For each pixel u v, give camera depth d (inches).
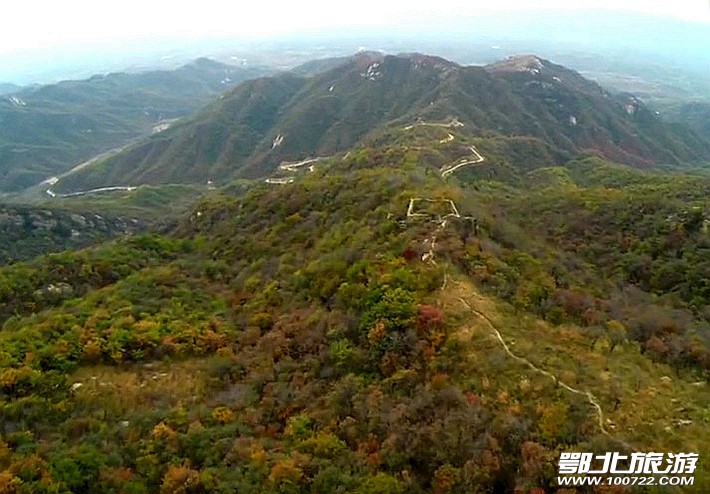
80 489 956.0
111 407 1211.2
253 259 2073.1
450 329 1130.0
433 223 1604.3
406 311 1190.3
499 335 1112.2
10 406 1165.1
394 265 1378.0
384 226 1663.4
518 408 940.6
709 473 824.9
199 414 1129.4
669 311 1571.1
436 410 970.7
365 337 1195.9
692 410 976.3
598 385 995.3
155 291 1775.3
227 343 1438.2
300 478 905.5
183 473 943.0
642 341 1280.8
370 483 871.7
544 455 845.2
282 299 1563.7
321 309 1387.8
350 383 1099.9
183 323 1512.1
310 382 1163.9
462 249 1451.8
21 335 1419.8
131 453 1028.5
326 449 965.2
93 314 1560.0
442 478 862.5
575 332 1211.9
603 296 1573.6
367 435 981.2
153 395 1248.2
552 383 986.1
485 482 845.2
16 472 950.4
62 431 1117.7
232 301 1706.4
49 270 2036.2
